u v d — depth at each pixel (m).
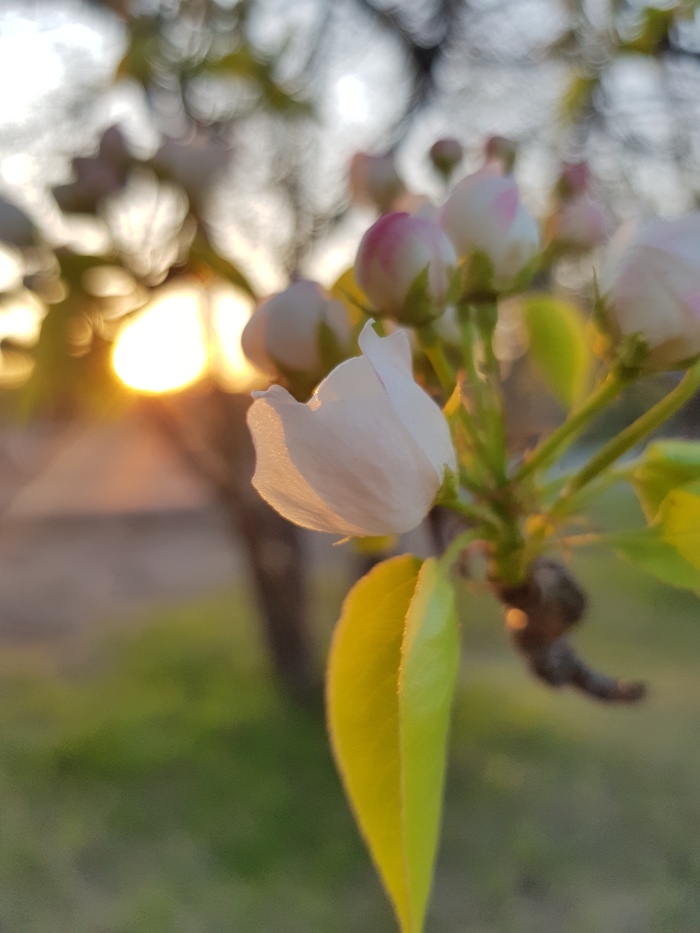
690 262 0.08
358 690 0.07
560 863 0.40
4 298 0.16
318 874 0.40
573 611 0.09
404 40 0.27
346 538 0.08
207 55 0.21
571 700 0.58
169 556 1.12
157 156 0.16
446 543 0.10
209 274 0.16
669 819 0.43
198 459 0.35
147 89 0.21
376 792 0.07
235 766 0.50
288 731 0.54
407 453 0.07
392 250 0.09
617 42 0.20
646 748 0.50
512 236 0.09
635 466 0.09
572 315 0.13
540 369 0.13
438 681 0.06
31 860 0.41
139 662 0.69
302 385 0.09
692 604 0.74
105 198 0.16
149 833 0.44
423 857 0.06
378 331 0.09
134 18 0.20
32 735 0.55
